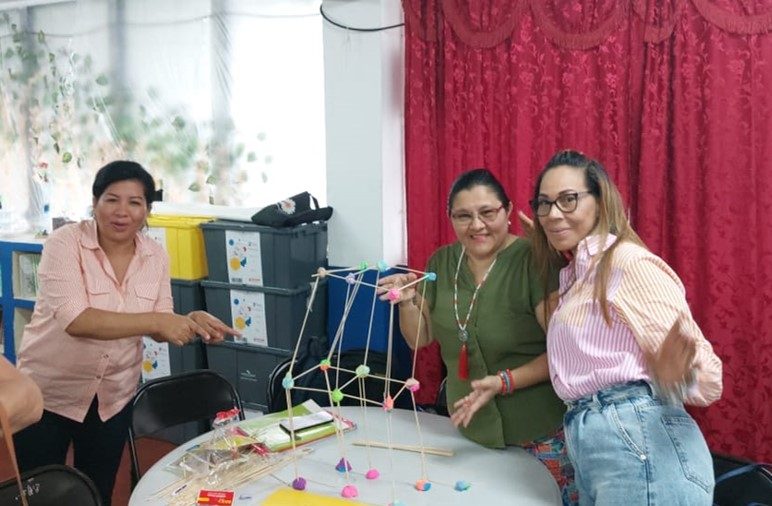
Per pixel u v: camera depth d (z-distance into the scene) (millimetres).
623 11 2453
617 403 1437
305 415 2080
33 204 4109
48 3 3863
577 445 1482
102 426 2207
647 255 1462
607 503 1403
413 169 2895
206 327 2080
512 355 1866
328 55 2992
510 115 2699
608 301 1444
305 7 3273
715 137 2340
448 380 1988
